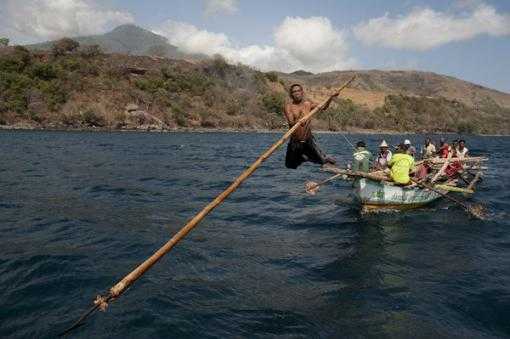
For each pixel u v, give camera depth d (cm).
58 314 611
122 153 3156
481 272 824
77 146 3669
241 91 10181
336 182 1959
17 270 757
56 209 1234
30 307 629
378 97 13412
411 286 751
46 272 750
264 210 1334
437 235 1089
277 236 1049
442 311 655
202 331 579
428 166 1655
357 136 8044
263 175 2194
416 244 1009
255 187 1788
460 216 1313
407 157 1297
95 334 562
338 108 10488
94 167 2241
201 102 8781
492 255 934
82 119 6806
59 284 705
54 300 652
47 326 578
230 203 1430
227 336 570
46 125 6531
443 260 895
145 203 1370
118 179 1855
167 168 2331
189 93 8988
